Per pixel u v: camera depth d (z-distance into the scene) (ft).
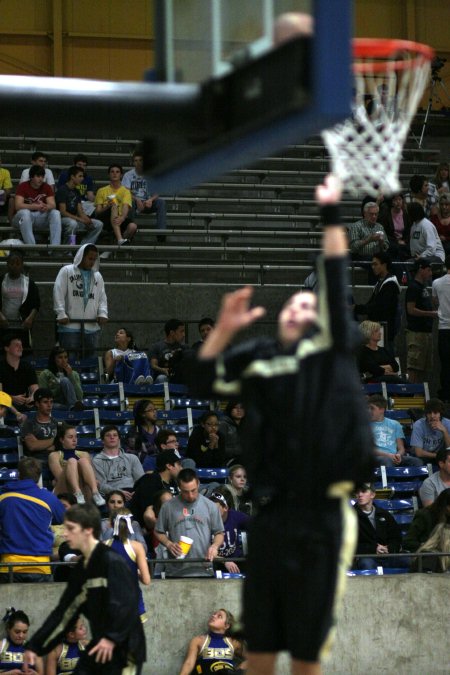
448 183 86.99
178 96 16.46
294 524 16.21
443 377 67.97
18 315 66.95
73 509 30.35
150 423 56.44
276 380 16.26
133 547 38.09
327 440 16.02
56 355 61.57
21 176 79.87
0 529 44.88
